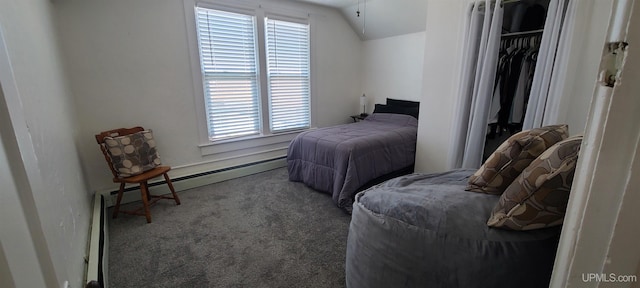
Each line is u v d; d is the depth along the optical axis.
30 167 0.40
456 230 1.03
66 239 1.22
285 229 2.27
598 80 0.39
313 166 2.98
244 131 3.66
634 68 0.34
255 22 3.46
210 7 3.09
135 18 2.68
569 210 0.48
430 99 2.79
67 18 2.36
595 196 0.40
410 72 4.19
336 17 4.32
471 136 2.45
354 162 2.61
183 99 3.09
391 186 1.55
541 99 2.09
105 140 2.34
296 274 1.74
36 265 0.39
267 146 3.88
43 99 1.39
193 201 2.81
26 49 1.25
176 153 3.13
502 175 1.18
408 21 3.88
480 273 0.97
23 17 1.31
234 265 1.83
